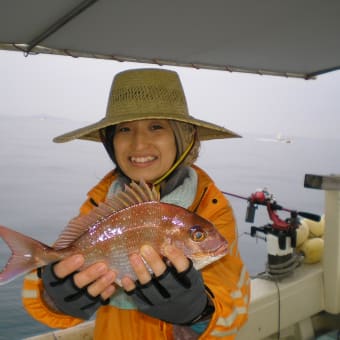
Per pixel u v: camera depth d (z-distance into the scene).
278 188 24.17
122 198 1.36
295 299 3.46
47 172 27.33
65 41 3.29
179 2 2.46
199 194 1.58
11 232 1.22
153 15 2.70
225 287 1.30
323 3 2.46
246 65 4.25
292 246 3.48
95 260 1.31
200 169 1.70
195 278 1.18
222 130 1.57
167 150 1.53
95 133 1.95
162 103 1.50
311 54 3.78
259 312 3.21
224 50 3.64
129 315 1.51
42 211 15.95
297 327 3.54
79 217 1.35
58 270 1.21
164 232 1.34
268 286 3.38
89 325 2.71
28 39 3.26
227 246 1.38
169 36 3.19
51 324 1.44
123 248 1.32
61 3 2.47
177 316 1.21
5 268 1.19
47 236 12.12
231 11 2.62
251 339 3.16
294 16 2.71
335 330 3.71
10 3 2.46
